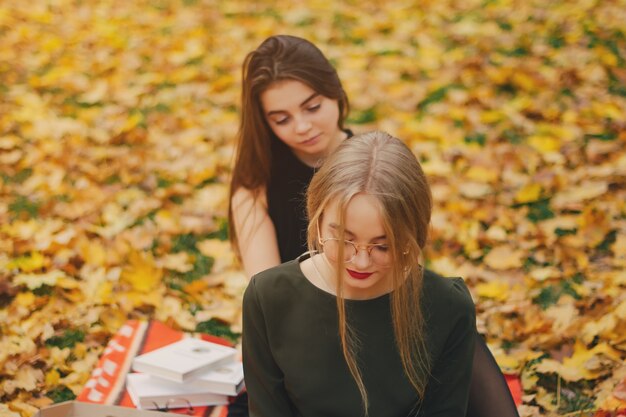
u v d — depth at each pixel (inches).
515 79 211.5
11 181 180.9
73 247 157.6
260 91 108.7
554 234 156.3
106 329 137.5
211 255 159.9
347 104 117.8
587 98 203.5
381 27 253.8
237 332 139.8
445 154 184.4
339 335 84.4
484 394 96.3
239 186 116.7
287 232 116.8
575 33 232.4
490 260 152.0
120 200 175.2
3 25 260.2
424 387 86.3
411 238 77.4
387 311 84.2
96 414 95.0
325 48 242.7
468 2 265.6
